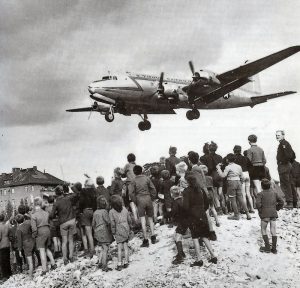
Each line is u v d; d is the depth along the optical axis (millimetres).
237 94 24344
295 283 7324
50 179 73000
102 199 9227
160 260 8844
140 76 20219
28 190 69625
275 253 8391
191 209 8133
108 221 9148
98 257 9977
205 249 8891
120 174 10891
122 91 19453
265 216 8414
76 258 10406
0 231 11039
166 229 10469
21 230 10211
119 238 8883
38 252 11227
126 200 11016
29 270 10195
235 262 8180
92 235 11078
